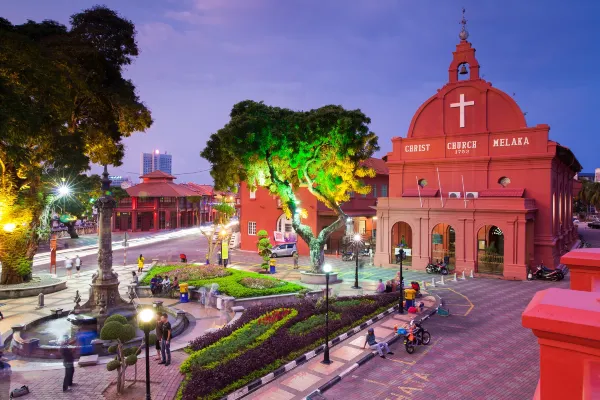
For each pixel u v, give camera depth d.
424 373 14.62
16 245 27.36
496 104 34.94
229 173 30.05
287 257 42.72
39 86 20.61
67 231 63.78
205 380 12.88
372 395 13.02
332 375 14.35
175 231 72.81
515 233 31.33
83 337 17.81
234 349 15.46
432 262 35.22
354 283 29.27
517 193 32.84
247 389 13.05
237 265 37.81
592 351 1.81
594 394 1.81
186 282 26.38
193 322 20.67
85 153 30.64
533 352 16.50
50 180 27.20
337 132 27.11
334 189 30.48
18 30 22.89
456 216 33.84
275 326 18.16
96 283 19.75
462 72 36.94
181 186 81.94
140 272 33.34
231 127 25.77
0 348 10.32
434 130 37.75
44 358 15.73
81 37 26.53
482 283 29.95
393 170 39.47
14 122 17.80
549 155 32.19
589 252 3.14
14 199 26.33
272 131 26.67
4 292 25.20
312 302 22.47
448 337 18.38
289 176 30.86
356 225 48.97
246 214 47.88
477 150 35.53
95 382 13.43
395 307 22.67
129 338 16.45
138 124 30.44
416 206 35.69
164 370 14.47
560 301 2.02
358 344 17.31
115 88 28.22
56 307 23.03
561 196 39.41
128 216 71.88
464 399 12.72
